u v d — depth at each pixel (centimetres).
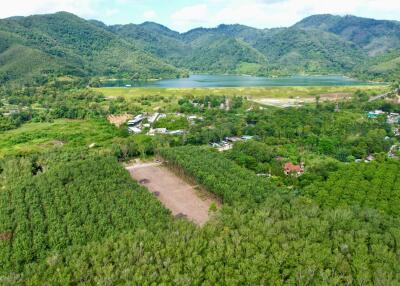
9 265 8544
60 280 7481
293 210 10462
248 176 13562
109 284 7362
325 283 7381
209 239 9119
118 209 10831
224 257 8338
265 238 8988
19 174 14800
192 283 7494
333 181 13688
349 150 18712
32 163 16112
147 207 10975
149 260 8125
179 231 9356
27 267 8062
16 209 10975
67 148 18388
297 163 17075
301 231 9338
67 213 10600
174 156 15825
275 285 7494
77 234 9544
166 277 7531
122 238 8869
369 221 9938
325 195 12294
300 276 7581
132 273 7662
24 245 9131
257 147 18000
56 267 7956
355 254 8388
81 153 17338
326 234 9231
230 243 8869
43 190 12262
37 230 9856
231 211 10612
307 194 12725
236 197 11619
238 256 8269
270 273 7731
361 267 7838
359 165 15512
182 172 15425
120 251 8412
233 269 7962
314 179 14212
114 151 17962
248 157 16712
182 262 8094
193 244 8719
